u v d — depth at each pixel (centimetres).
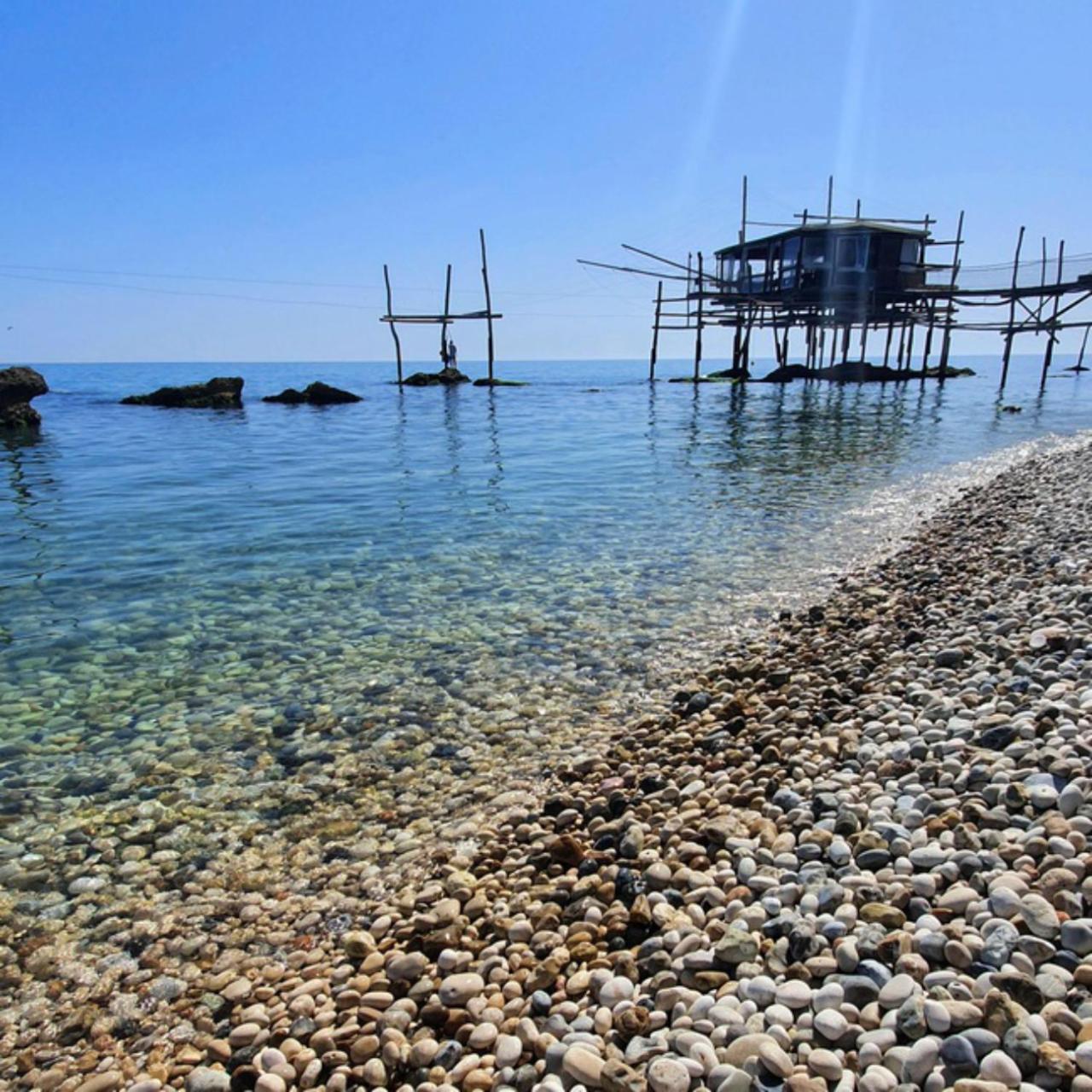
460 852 481
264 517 1480
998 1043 258
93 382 8162
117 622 904
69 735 644
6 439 2864
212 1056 336
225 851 493
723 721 622
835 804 446
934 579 938
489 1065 309
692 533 1312
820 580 1029
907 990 287
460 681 739
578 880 425
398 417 3669
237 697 710
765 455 2267
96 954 407
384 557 1179
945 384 5625
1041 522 1159
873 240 4012
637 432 2941
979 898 333
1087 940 295
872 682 647
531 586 1027
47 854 491
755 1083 268
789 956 325
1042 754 430
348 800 548
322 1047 330
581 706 684
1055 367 12706
